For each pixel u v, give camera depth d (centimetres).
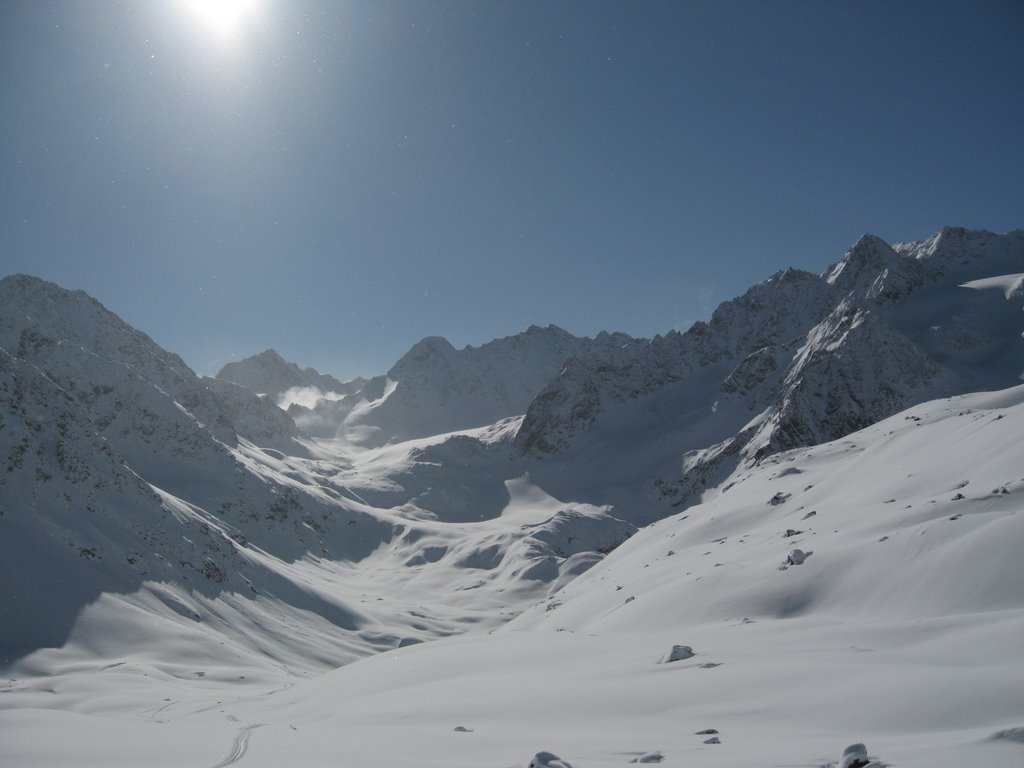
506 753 2248
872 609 4362
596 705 2939
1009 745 1661
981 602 3809
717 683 2947
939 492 6638
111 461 17225
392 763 2134
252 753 2389
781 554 5912
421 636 17112
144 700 7844
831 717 2308
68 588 13062
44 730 2812
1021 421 6906
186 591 15038
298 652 14600
